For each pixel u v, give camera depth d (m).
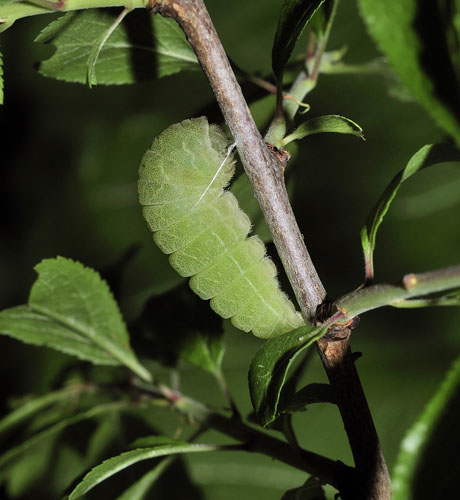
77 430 0.29
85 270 0.26
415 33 0.21
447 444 0.21
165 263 0.47
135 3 0.22
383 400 0.40
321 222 0.45
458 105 0.21
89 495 0.27
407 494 0.21
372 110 0.44
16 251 0.50
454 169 0.45
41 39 0.25
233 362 0.40
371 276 0.22
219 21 0.47
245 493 0.35
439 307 0.42
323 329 0.22
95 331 0.27
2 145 0.51
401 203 0.45
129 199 0.50
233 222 0.24
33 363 0.45
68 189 0.51
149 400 0.27
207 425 0.26
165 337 0.26
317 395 0.23
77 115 0.51
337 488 0.23
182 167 0.24
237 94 0.22
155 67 0.26
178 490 0.29
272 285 0.24
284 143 0.23
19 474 0.30
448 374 0.21
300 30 0.23
